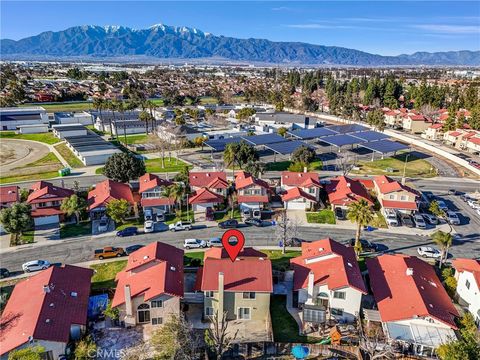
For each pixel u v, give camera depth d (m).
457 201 85.81
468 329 41.88
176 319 42.59
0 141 135.12
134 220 74.00
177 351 39.00
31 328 38.34
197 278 51.72
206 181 83.62
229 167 104.94
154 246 52.84
